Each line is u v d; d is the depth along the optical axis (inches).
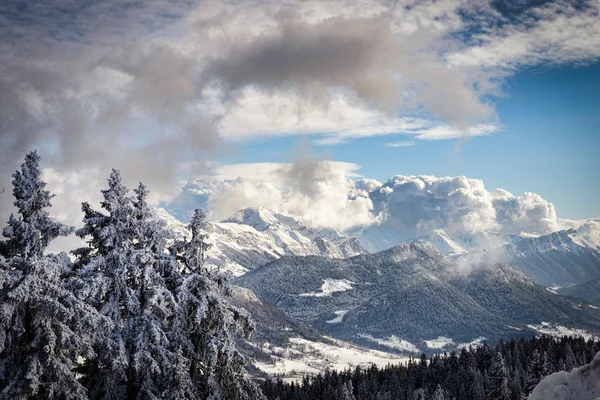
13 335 935.7
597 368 624.1
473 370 5871.1
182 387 1035.3
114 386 1021.8
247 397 1122.7
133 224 1135.0
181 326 1114.7
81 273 1063.0
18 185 1004.6
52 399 941.2
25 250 984.9
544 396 638.5
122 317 1099.3
